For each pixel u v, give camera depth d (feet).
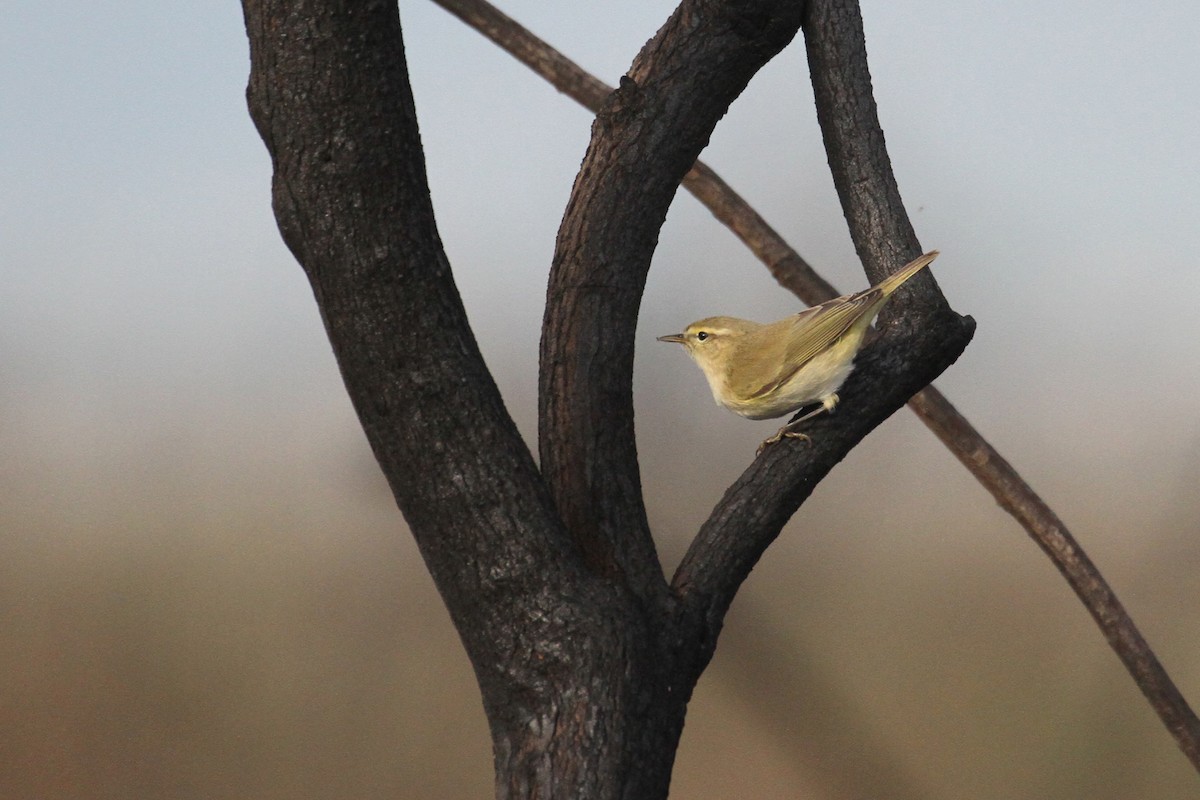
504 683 16.99
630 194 19.24
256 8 15.64
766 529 19.62
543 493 17.42
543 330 19.31
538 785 15.93
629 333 19.07
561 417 18.57
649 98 19.45
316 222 15.98
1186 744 25.18
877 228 22.03
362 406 16.85
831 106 22.43
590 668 16.58
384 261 16.02
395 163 15.85
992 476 26.78
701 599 18.67
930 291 21.71
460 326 16.89
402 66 15.93
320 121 15.58
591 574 17.52
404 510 17.35
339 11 15.17
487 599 17.01
